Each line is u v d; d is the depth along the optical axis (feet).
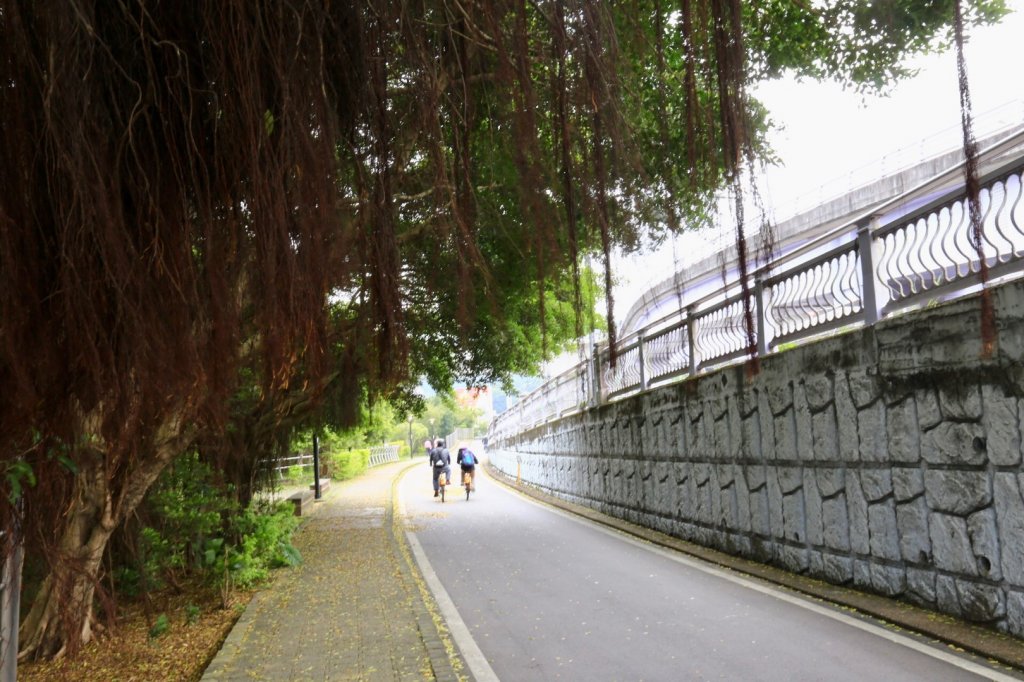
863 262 23.12
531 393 85.15
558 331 18.61
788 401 27.12
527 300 29.91
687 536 36.68
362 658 19.74
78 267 7.95
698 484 35.35
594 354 53.93
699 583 27.22
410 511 60.75
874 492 22.35
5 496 9.22
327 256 9.09
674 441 38.37
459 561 35.12
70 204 7.95
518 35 9.93
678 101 14.16
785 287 28.12
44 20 7.97
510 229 14.71
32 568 16.52
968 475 18.67
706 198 10.31
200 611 26.58
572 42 10.37
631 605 24.41
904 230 21.35
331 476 105.29
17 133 7.91
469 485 70.44
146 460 18.11
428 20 10.85
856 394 23.11
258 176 8.46
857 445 23.11
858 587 23.21
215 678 18.28
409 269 13.67
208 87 9.04
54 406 8.41
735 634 20.26
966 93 8.21
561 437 66.39
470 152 12.55
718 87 9.79
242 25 8.58
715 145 9.74
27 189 7.97
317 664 19.33
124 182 8.77
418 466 154.10
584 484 57.88
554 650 19.85
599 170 9.86
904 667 16.71
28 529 9.95
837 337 24.02
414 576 31.58
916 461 20.54
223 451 30.35
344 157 10.59
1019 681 15.44
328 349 9.83
